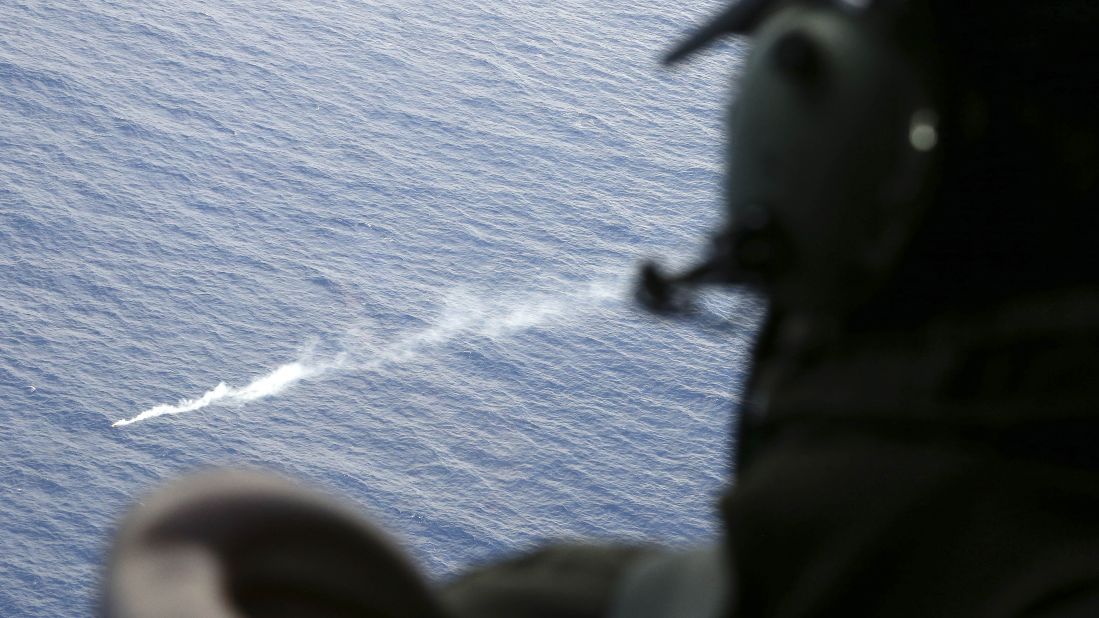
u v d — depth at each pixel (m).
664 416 106.19
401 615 0.79
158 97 133.88
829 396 0.85
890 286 0.86
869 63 0.86
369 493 95.56
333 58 146.62
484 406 104.94
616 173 135.88
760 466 0.87
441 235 124.50
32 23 138.12
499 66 149.88
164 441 98.38
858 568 0.79
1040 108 0.85
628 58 153.50
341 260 120.31
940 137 0.85
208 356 107.44
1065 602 0.73
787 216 0.88
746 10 0.94
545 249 125.75
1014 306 0.83
